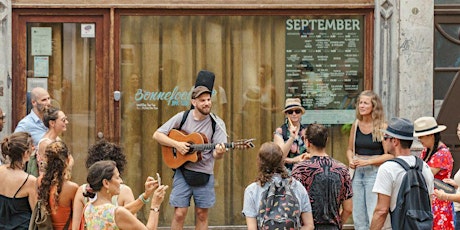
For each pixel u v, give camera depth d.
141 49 11.16
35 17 10.99
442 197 7.78
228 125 11.29
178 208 9.83
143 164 11.22
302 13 11.21
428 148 8.97
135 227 6.74
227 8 11.12
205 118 9.83
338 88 11.29
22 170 7.88
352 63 11.27
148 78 11.20
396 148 7.80
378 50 11.12
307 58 11.27
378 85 11.13
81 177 11.16
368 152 9.85
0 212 7.78
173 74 11.22
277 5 11.11
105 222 6.70
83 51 11.10
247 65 11.28
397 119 7.82
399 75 11.04
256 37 11.26
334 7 11.15
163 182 11.25
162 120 11.23
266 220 7.15
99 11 11.07
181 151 9.62
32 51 11.03
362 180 9.86
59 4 10.95
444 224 8.80
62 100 11.11
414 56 11.04
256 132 11.33
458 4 11.14
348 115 11.31
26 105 11.01
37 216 7.56
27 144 7.83
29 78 11.04
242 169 11.33
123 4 11.02
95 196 6.88
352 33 11.25
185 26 11.21
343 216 7.88
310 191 7.63
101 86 11.13
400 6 11.01
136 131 11.20
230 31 11.25
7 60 10.81
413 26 11.02
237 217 11.33
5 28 10.76
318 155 7.78
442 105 11.22
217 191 11.30
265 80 11.29
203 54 11.23
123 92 11.17
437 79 11.23
